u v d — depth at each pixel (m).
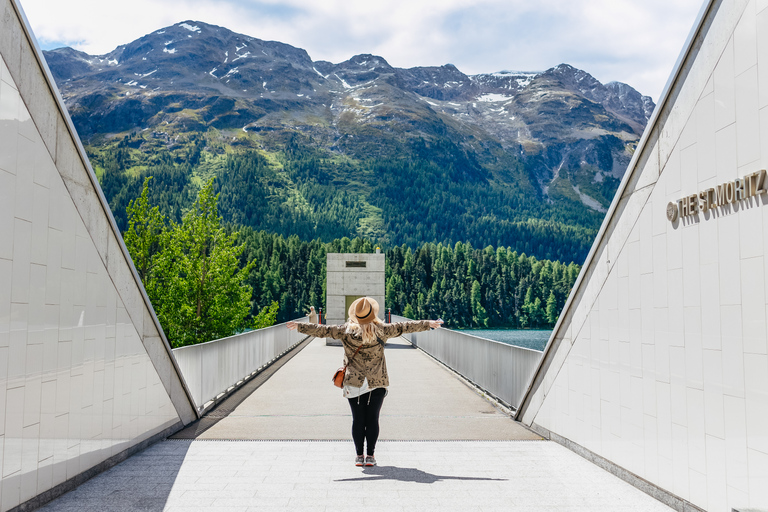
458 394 12.70
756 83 3.83
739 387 3.95
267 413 10.27
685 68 4.75
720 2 4.26
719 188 4.18
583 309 6.78
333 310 33.59
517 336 144.88
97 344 5.89
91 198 5.76
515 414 9.48
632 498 5.15
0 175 4.19
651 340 5.17
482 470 6.24
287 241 176.00
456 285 163.88
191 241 46.91
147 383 7.38
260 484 5.67
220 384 12.09
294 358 21.86
